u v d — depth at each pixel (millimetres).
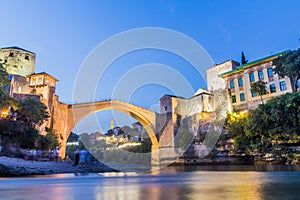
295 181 5141
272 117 22516
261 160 24234
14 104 27906
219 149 27953
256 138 25672
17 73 47250
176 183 4875
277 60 29281
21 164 15031
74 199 2797
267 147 24094
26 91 42750
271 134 23203
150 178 6641
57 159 26422
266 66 37125
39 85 41594
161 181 5488
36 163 16672
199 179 6125
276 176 7016
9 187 4422
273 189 3654
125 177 7176
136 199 2752
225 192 3330
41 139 28641
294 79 32406
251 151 25688
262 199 2676
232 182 4996
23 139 26125
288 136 22172
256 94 37594
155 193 3277
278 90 35000
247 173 9148
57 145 31531
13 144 23984
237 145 27141
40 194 3314
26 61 49000
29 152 21969
